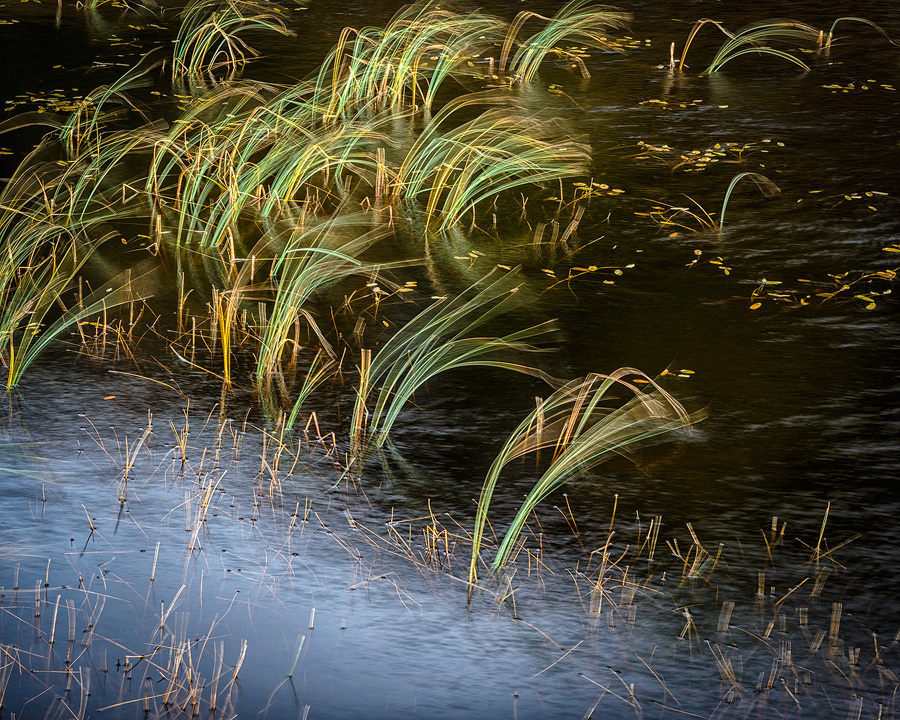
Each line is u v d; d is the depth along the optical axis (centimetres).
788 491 623
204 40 1489
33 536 566
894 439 677
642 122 1309
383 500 608
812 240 990
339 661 489
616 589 540
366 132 1159
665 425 689
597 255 962
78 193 1062
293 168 1077
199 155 1073
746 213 1050
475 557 552
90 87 1390
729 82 1477
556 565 557
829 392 732
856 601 534
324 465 640
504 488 623
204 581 539
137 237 987
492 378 747
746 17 1830
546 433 679
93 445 649
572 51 1623
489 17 1720
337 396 720
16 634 499
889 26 1781
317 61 1532
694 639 506
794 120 1321
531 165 1118
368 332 813
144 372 741
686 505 609
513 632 509
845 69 1545
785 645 503
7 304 831
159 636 502
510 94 1410
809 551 571
